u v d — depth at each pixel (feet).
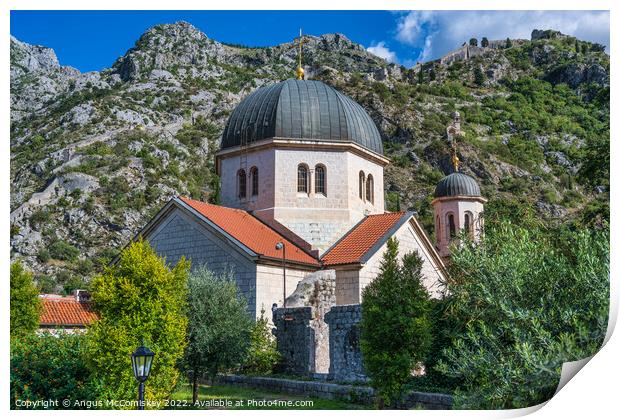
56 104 458.09
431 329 72.43
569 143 274.36
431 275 128.16
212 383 92.84
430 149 382.01
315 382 86.28
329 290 110.93
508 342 60.90
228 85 582.76
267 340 100.89
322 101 132.87
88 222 295.07
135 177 353.31
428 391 76.59
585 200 249.55
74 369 69.92
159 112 511.40
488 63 506.07
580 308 54.65
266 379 91.15
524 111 408.46
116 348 65.36
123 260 70.49
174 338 69.97
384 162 140.36
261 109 132.36
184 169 405.80
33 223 284.41
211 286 87.10
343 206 128.36
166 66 599.57
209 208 120.88
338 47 550.36
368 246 115.96
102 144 389.39
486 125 414.62
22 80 458.09
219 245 112.68
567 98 332.19
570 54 368.89
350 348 90.33
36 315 106.42
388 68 531.91
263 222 126.82
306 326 98.37
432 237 268.41
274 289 110.32
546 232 79.05
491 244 66.74
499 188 324.39
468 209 185.06
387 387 68.23
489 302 58.85
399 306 68.95
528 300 57.67
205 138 461.78
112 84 551.18
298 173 128.88
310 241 124.16
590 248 56.24
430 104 449.48
